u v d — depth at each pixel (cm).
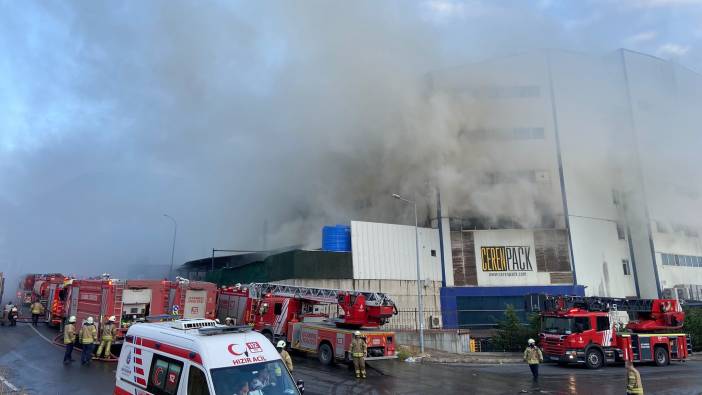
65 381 1197
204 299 1873
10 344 1798
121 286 1598
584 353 1917
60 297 2097
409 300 3253
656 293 3753
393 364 1880
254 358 630
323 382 1386
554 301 2097
